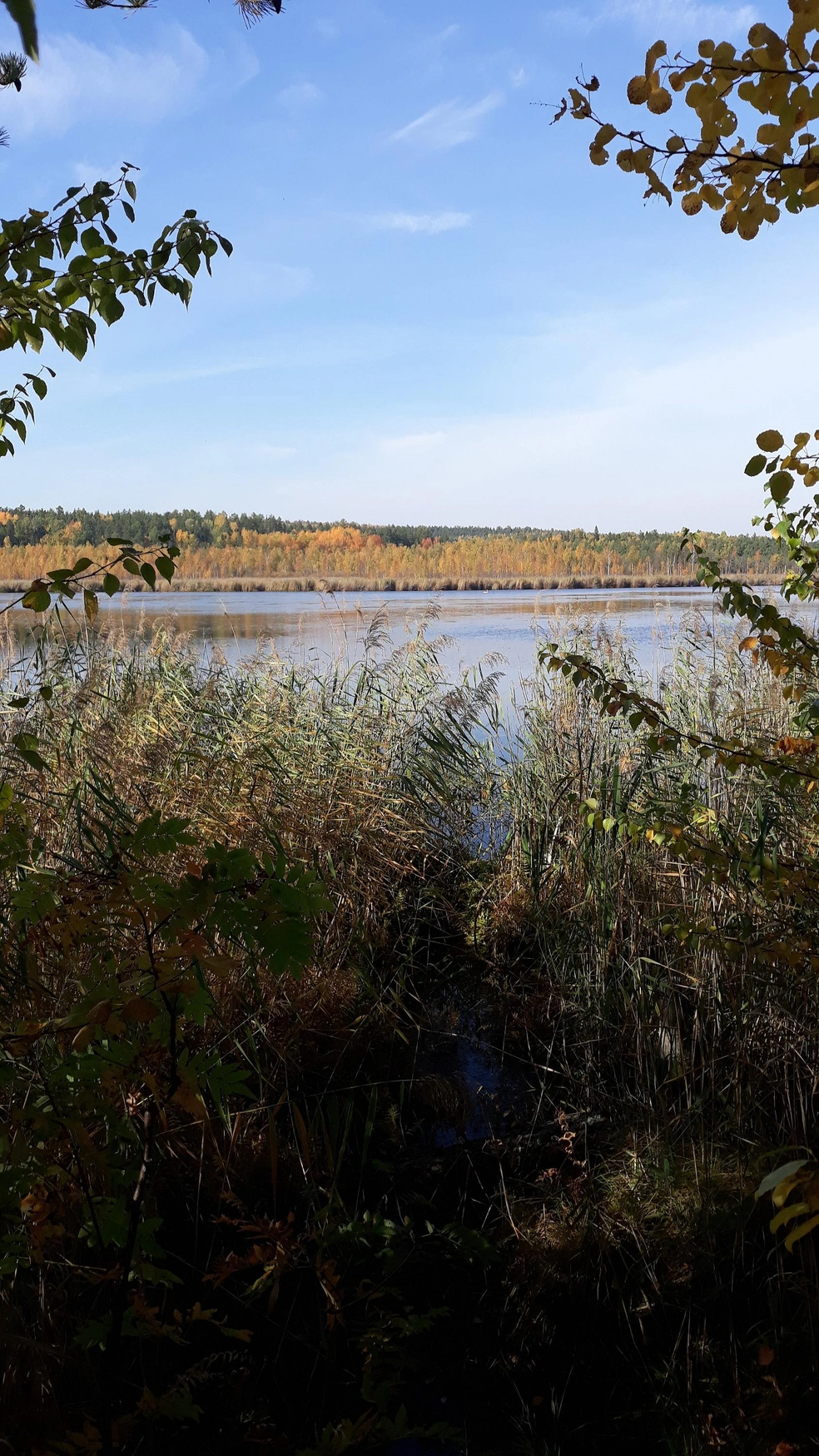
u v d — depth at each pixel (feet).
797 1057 10.87
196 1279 9.59
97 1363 8.24
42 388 10.27
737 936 11.15
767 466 8.59
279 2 7.48
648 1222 10.31
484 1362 8.96
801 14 5.91
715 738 9.82
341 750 20.30
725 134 6.56
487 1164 11.74
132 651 26.02
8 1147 6.98
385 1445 8.07
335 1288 8.96
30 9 2.54
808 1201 5.04
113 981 6.28
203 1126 10.03
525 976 16.81
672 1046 12.59
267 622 55.06
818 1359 8.38
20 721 17.21
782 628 9.81
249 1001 13.05
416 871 19.16
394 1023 14.32
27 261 9.08
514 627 61.41
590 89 6.73
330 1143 11.32
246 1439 7.80
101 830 13.93
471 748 24.03
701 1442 7.90
